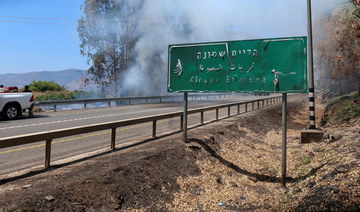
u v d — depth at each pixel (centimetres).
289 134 1748
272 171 918
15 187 510
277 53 791
